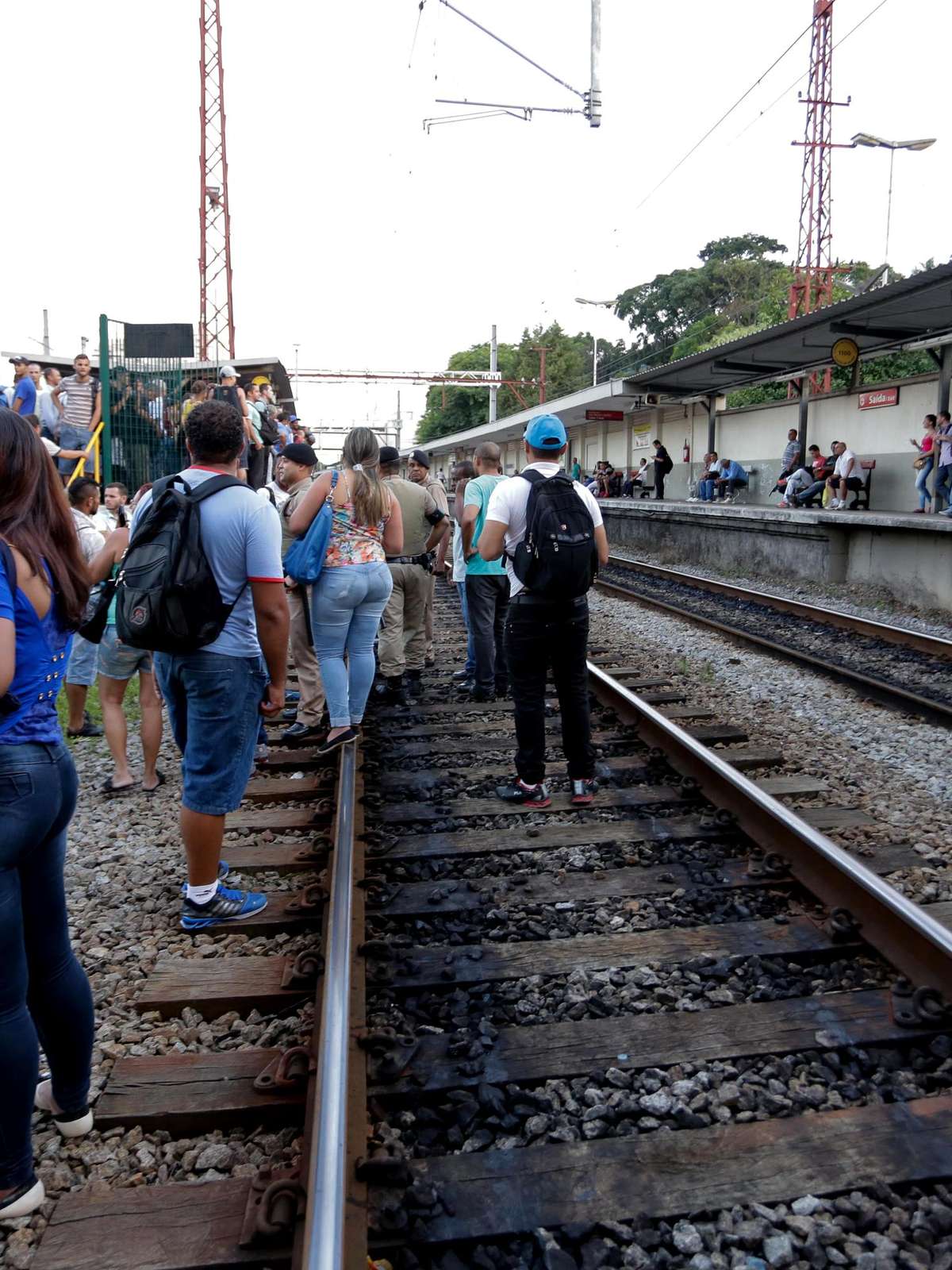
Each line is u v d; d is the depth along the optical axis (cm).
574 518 466
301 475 636
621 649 1055
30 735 231
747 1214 239
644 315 6500
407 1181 246
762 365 2205
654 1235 232
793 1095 281
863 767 606
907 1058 300
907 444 2081
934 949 331
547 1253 226
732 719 732
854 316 1652
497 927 385
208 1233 236
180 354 1428
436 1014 324
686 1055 299
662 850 458
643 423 3609
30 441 234
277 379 2025
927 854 459
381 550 585
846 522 1548
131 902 425
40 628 231
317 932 391
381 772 579
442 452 6406
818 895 393
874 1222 235
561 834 474
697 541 2109
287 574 566
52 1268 226
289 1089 282
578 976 345
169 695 380
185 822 378
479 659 756
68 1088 269
